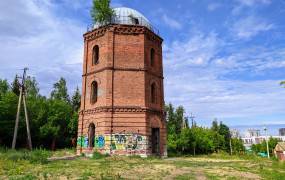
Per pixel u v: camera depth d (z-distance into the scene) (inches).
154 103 1228.5
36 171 652.7
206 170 747.4
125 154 1090.7
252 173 711.7
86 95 1229.1
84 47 1289.4
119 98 1136.8
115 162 895.7
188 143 2097.7
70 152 1520.7
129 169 727.1
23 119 1822.1
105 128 1101.1
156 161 965.2
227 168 797.9
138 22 1266.0
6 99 1791.3
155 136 1232.2
